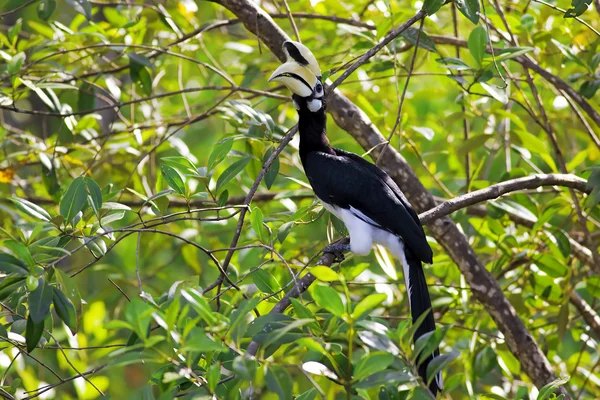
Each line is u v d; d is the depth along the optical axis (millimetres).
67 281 6492
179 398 6637
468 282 9766
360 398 5574
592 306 10984
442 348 11109
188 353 5785
